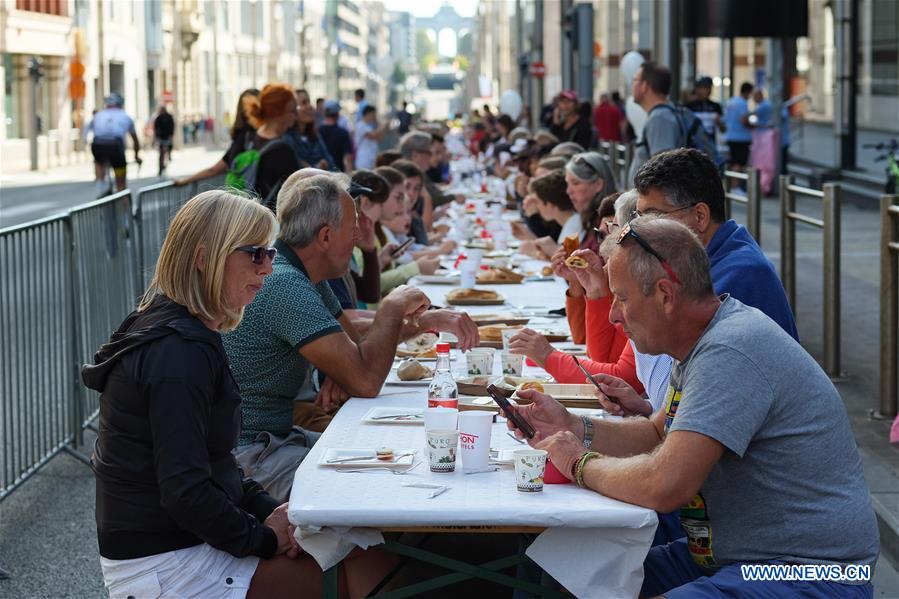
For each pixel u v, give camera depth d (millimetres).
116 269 7895
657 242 3059
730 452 3025
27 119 39500
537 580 3299
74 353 6703
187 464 3096
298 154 11922
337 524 3025
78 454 6500
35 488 6148
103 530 3209
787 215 8508
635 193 4445
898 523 4898
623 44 28875
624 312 3125
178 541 3205
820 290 10844
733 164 20062
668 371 3994
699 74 22094
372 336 4281
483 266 7855
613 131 21438
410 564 4137
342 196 4320
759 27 13578
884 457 5797
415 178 9422
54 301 6426
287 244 4297
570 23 19469
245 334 4121
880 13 17422
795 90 21562
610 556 3039
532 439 3488
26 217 20734
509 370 4602
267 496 3598
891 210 6395
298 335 4098
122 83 51938
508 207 12953
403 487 3215
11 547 5219
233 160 10711
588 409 4125
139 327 3201
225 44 72750
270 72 85750
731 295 3941
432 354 4957
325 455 3490
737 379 2975
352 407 4145
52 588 4734
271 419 4207
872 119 17969
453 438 3346
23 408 5930
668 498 2990
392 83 162125
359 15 146125
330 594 3203
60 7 42000
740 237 4051
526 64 33938
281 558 3334
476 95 88438
